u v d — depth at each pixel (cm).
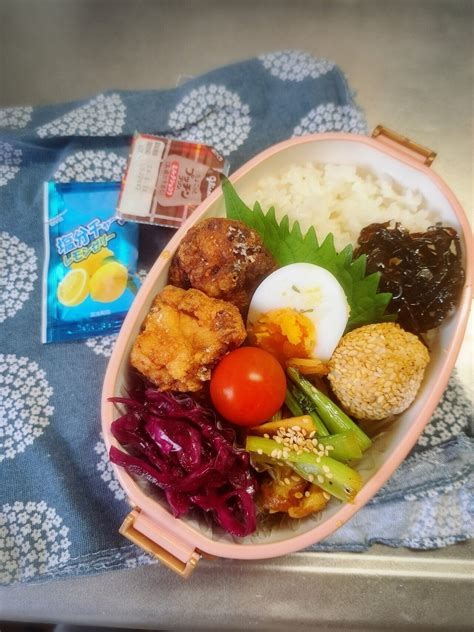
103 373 24
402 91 27
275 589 22
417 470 23
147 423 19
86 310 25
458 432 23
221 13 28
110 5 27
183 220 24
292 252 21
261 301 21
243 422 19
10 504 23
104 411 19
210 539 18
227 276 20
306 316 20
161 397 19
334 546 22
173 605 22
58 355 24
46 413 24
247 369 19
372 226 22
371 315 21
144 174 24
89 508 23
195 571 22
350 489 19
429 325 21
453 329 21
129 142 26
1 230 26
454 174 26
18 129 26
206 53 27
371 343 20
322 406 20
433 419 23
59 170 26
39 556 22
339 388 20
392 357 20
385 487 22
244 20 27
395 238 21
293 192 23
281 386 19
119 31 27
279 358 21
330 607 22
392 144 23
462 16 27
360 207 23
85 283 25
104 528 23
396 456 19
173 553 18
